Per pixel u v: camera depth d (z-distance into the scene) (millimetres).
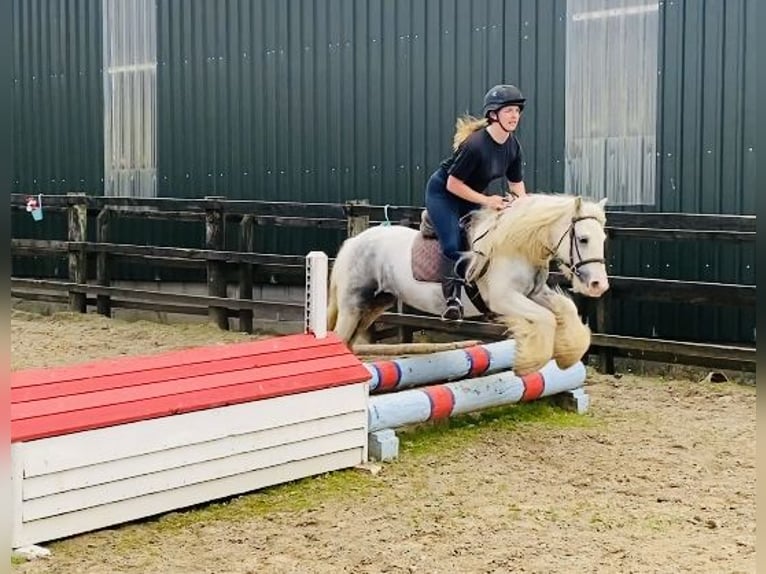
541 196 6145
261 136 11086
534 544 4582
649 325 8727
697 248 8492
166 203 10867
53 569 4258
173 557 4418
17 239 12508
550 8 9109
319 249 10625
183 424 4930
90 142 12562
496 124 6105
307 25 10656
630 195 8773
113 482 4684
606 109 8852
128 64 12141
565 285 8562
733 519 4941
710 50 8336
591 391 7828
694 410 7238
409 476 5625
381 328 9438
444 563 4352
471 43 9578
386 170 10195
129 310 11477
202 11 11453
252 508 5078
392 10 10055
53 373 4785
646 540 4645
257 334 10219
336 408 5598
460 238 6258
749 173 8219
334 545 4559
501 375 6746
